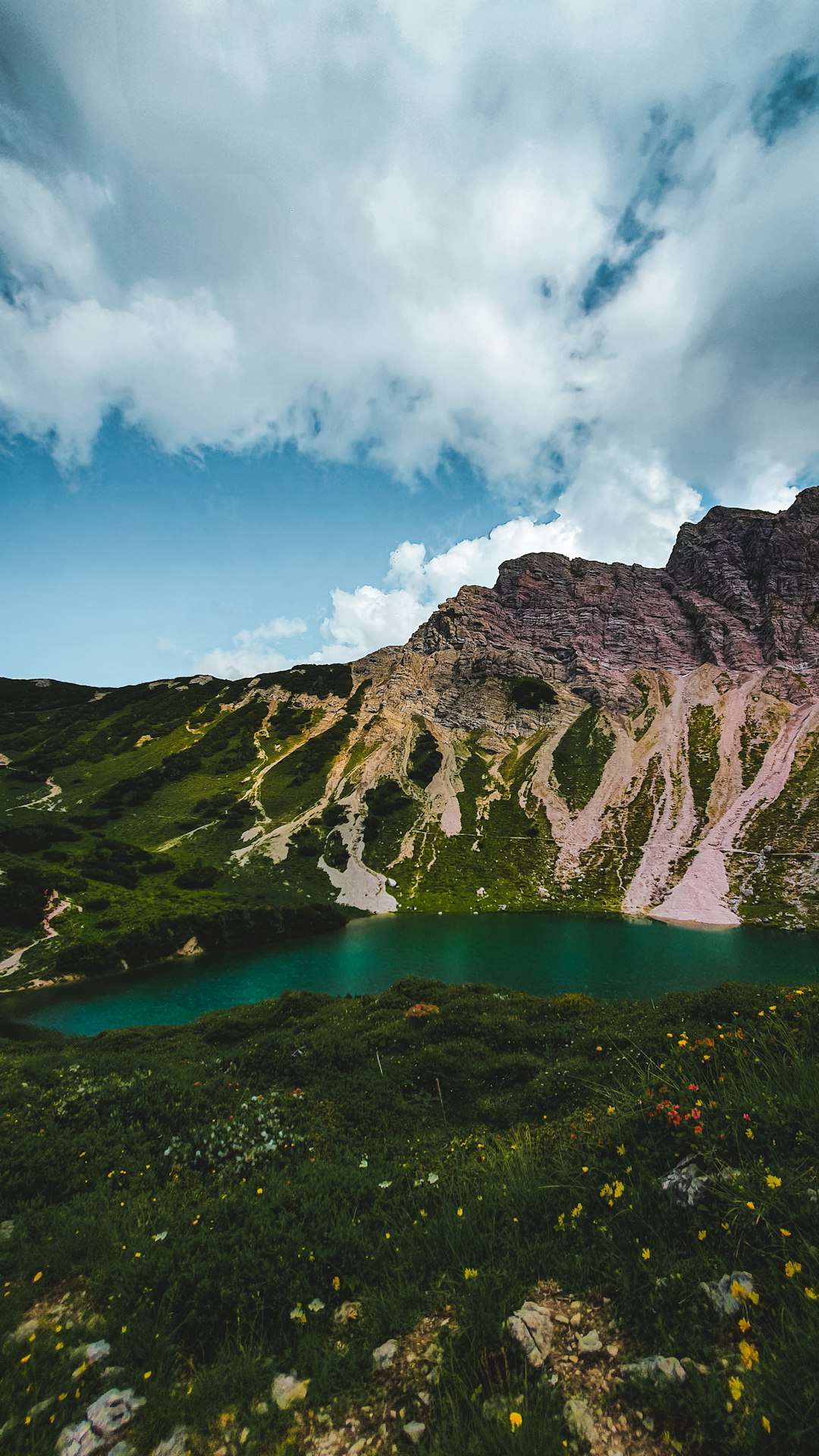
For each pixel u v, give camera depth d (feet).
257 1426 15.34
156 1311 20.59
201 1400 16.48
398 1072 62.85
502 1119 48.01
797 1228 16.15
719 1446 12.21
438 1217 24.34
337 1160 38.52
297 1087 59.41
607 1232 19.47
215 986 177.78
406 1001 91.50
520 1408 14.12
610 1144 25.09
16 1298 22.68
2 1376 18.54
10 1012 159.84
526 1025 73.46
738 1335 14.51
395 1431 14.55
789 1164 18.66
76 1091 50.16
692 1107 24.07
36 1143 40.04
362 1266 22.21
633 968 173.17
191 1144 41.68
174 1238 25.22
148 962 204.23
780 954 184.96
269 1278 21.43
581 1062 52.26
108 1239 26.68
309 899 279.08
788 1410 12.07
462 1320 17.30
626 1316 16.19
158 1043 98.22
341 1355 17.67
